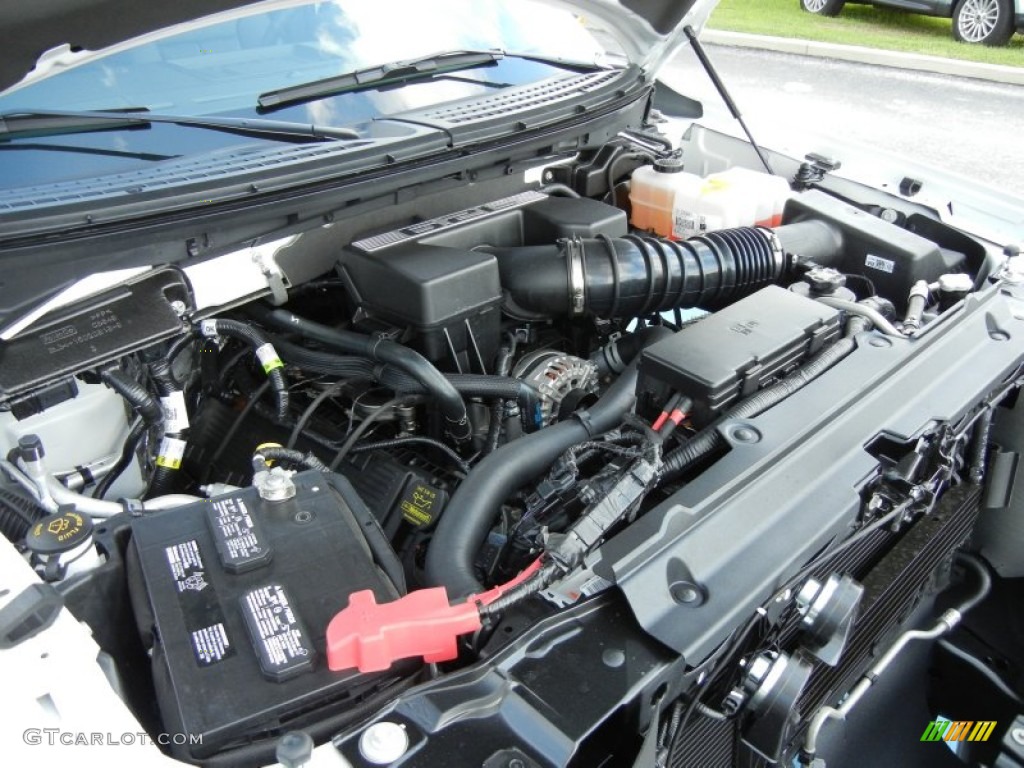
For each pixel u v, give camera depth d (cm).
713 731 165
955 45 980
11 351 163
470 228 225
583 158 279
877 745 204
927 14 1023
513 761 118
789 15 1154
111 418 191
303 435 208
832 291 219
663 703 134
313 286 220
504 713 125
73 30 150
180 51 195
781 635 171
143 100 188
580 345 237
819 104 810
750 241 227
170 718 122
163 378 188
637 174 276
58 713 113
